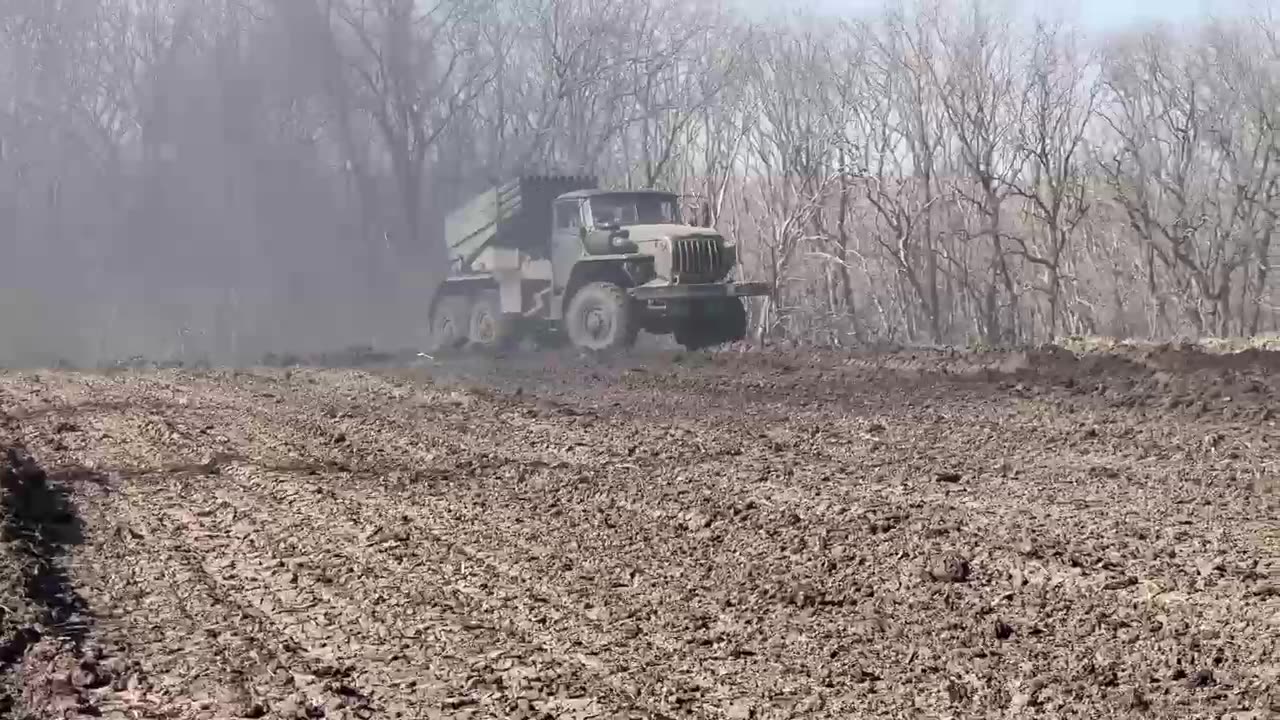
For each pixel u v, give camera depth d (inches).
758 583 582.6
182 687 470.3
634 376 1418.6
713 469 850.8
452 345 2080.5
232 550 671.8
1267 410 996.6
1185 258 3125.0
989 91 3388.3
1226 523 666.8
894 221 3710.6
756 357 1576.0
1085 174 3250.5
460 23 3612.2
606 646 506.3
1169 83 3403.1
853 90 3627.0
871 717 428.5
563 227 1913.1
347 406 1200.2
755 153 3838.6
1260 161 3383.4
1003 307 3408.0
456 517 730.8
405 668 487.8
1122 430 951.6
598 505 749.3
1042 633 505.7
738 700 446.9
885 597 554.3
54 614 557.9
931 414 1064.2
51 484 842.8
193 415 1148.5
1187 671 457.7
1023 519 685.3
